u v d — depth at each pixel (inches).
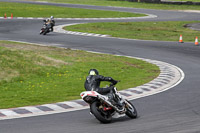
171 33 5383.9
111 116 1348.4
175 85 2160.4
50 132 1197.1
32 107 1588.3
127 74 2623.0
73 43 4229.8
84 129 1237.1
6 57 2687.0
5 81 2218.3
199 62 3110.2
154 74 2598.4
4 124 1304.1
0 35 4744.1
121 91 1969.7
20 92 1994.3
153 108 1578.5
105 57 3307.1
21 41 4239.7
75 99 1788.9
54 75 2484.0
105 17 7706.7
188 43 4362.7
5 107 1600.6
